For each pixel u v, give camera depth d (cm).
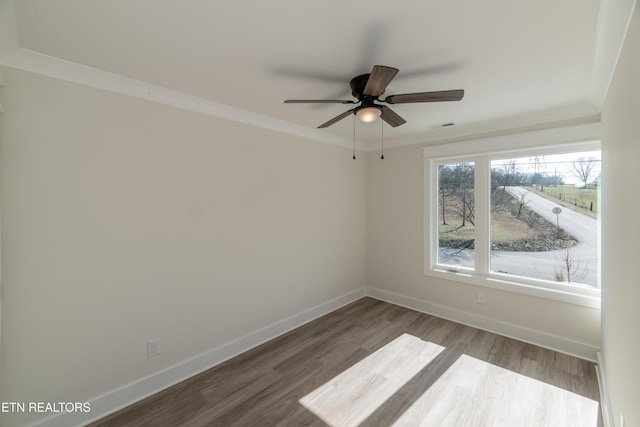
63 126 174
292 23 137
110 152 192
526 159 294
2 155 156
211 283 248
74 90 178
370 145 413
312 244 343
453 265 346
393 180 390
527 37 148
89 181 184
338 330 314
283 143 307
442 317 346
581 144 256
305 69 183
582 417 186
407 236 378
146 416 190
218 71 186
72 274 179
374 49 160
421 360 254
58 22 134
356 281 411
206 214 243
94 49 159
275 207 300
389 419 186
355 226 407
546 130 268
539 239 286
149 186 210
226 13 129
